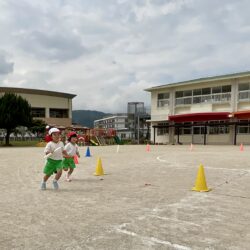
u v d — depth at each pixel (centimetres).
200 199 571
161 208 508
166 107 3909
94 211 491
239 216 462
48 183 759
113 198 583
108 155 1697
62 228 407
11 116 3250
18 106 3312
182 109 3747
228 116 3139
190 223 427
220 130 3375
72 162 782
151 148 2570
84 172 959
